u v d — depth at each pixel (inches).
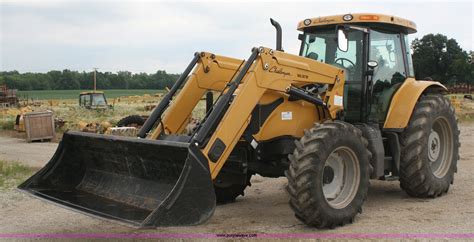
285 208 268.8
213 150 198.5
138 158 214.5
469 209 255.1
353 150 226.5
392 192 305.0
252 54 219.6
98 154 231.0
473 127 782.5
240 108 209.6
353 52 271.9
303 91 238.8
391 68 285.4
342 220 222.5
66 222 241.9
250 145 237.1
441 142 298.4
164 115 246.4
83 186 235.3
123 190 219.9
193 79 254.7
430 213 247.6
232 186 280.1
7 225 237.0
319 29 289.6
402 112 274.7
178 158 198.2
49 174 232.7
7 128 841.5
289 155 219.8
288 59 230.2
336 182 229.0
